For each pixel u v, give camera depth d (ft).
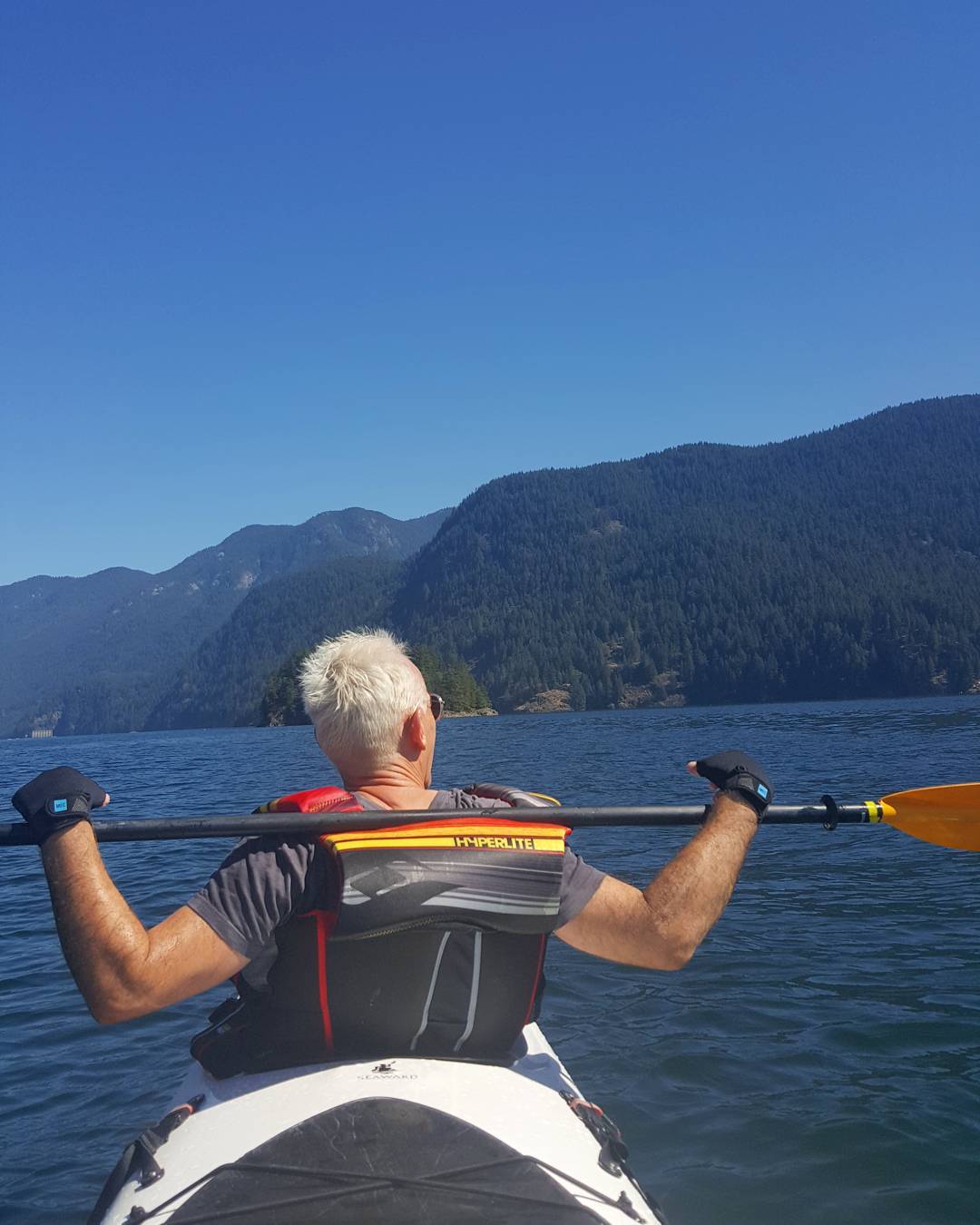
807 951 22.11
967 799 10.78
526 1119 7.38
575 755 101.30
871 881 28.99
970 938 22.66
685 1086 15.28
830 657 620.08
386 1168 6.73
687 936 7.36
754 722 184.14
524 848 7.50
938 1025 17.34
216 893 7.13
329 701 8.27
